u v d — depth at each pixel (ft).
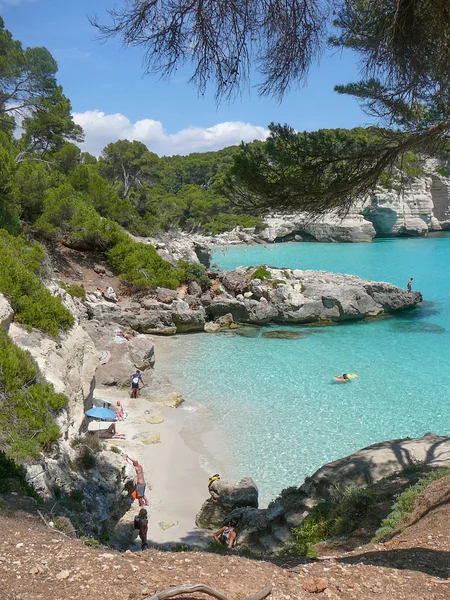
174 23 21.71
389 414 79.20
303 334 128.67
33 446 41.45
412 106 32.86
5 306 59.93
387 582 19.06
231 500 52.85
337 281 152.76
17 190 121.80
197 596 16.56
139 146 276.21
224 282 154.10
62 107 171.83
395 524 32.94
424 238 349.20
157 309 132.36
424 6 23.06
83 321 117.39
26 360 50.31
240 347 117.60
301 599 16.99
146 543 47.03
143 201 274.16
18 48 156.87
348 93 33.83
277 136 35.45
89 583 16.55
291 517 44.32
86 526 37.99
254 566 19.54
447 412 79.51
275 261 255.09
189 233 369.91
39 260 92.53
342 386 91.56
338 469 46.98
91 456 49.08
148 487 60.13
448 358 106.63
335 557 26.32
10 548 19.31
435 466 44.68
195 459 66.54
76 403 61.00
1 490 33.32
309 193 35.83
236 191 37.83
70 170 198.39
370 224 334.24
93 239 151.23
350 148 34.99
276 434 73.26
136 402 83.71
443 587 18.81
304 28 23.36
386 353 111.14
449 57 24.88
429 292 177.17
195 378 96.99
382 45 25.96
